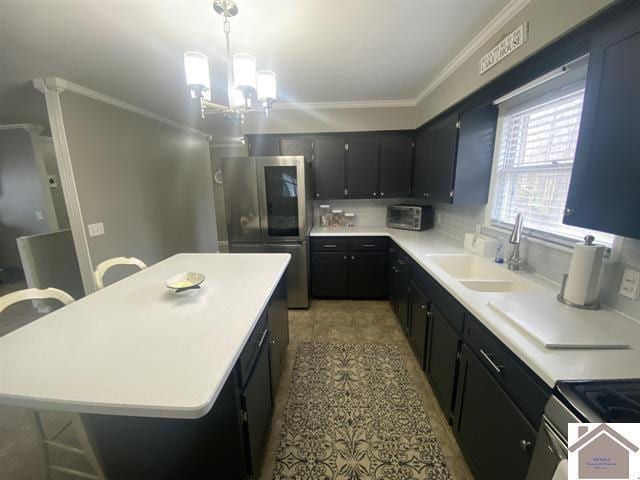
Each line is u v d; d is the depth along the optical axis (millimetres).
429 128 2895
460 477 1355
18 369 855
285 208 3070
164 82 2473
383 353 2354
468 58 2070
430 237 2896
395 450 1501
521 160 1937
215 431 1101
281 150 3453
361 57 2174
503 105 2066
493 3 1544
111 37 1765
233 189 3014
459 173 2223
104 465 1156
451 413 1563
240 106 1596
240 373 1089
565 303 1261
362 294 3400
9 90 2510
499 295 1368
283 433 1613
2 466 1419
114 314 1210
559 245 1548
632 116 898
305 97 3164
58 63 2064
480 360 1247
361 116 3410
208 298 1364
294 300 3213
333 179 3473
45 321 1151
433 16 1658
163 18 1594
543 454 797
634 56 883
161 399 731
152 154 3576
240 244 3139
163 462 1153
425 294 1981
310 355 2340
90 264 2648
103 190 2807
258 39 1871
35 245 3066
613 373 824
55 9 1474
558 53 1330
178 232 4203
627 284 1141
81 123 2557
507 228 2062
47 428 1638
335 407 1792
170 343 989
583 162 1078
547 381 824
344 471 1395
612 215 978
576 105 1496
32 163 4148
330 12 1597
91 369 852
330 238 3287
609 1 1034
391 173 3410
